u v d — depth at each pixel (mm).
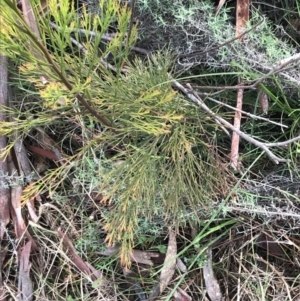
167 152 1243
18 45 837
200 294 1385
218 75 1373
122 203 1199
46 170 1466
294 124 1312
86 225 1411
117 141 1334
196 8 1276
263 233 1382
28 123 1058
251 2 1344
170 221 1363
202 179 1276
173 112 1136
